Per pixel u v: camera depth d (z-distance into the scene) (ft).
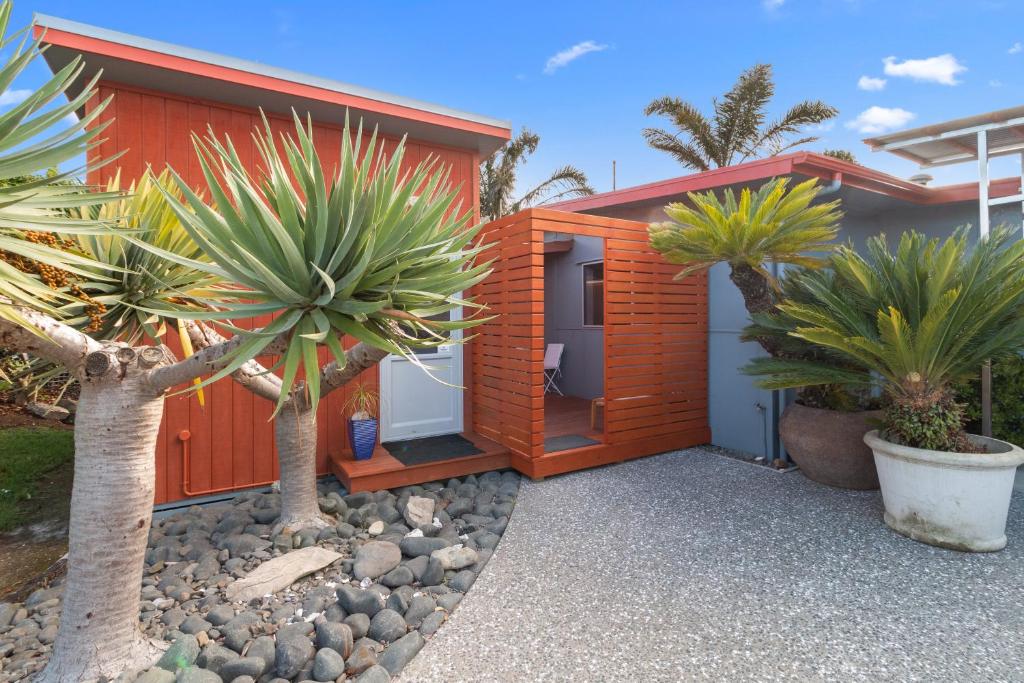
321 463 16.26
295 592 9.54
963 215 19.33
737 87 47.55
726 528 12.17
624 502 13.87
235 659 7.29
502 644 8.07
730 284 18.78
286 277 6.32
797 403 15.93
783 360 14.69
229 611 8.66
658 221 24.57
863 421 14.06
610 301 17.02
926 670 7.30
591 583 9.85
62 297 7.28
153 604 9.05
